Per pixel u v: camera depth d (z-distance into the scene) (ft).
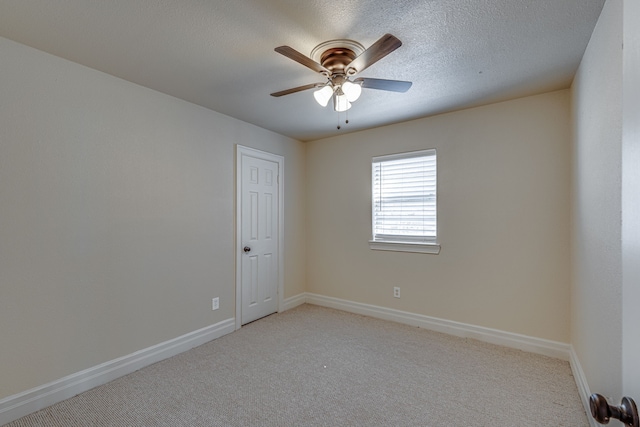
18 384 6.31
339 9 5.35
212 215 10.26
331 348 9.43
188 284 9.52
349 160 12.94
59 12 5.38
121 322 7.95
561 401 6.75
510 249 9.42
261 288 12.15
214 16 5.53
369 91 8.69
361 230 12.59
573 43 6.36
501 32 6.00
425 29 5.90
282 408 6.57
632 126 2.12
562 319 8.68
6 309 6.18
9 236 6.23
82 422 6.14
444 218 10.56
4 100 6.17
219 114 10.51
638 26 1.98
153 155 8.67
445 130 10.53
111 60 7.06
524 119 9.18
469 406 6.59
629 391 2.17
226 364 8.48
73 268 7.13
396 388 7.29
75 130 7.16
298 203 13.99
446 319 10.56
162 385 7.46
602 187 5.43
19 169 6.35
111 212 7.79
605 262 5.27
